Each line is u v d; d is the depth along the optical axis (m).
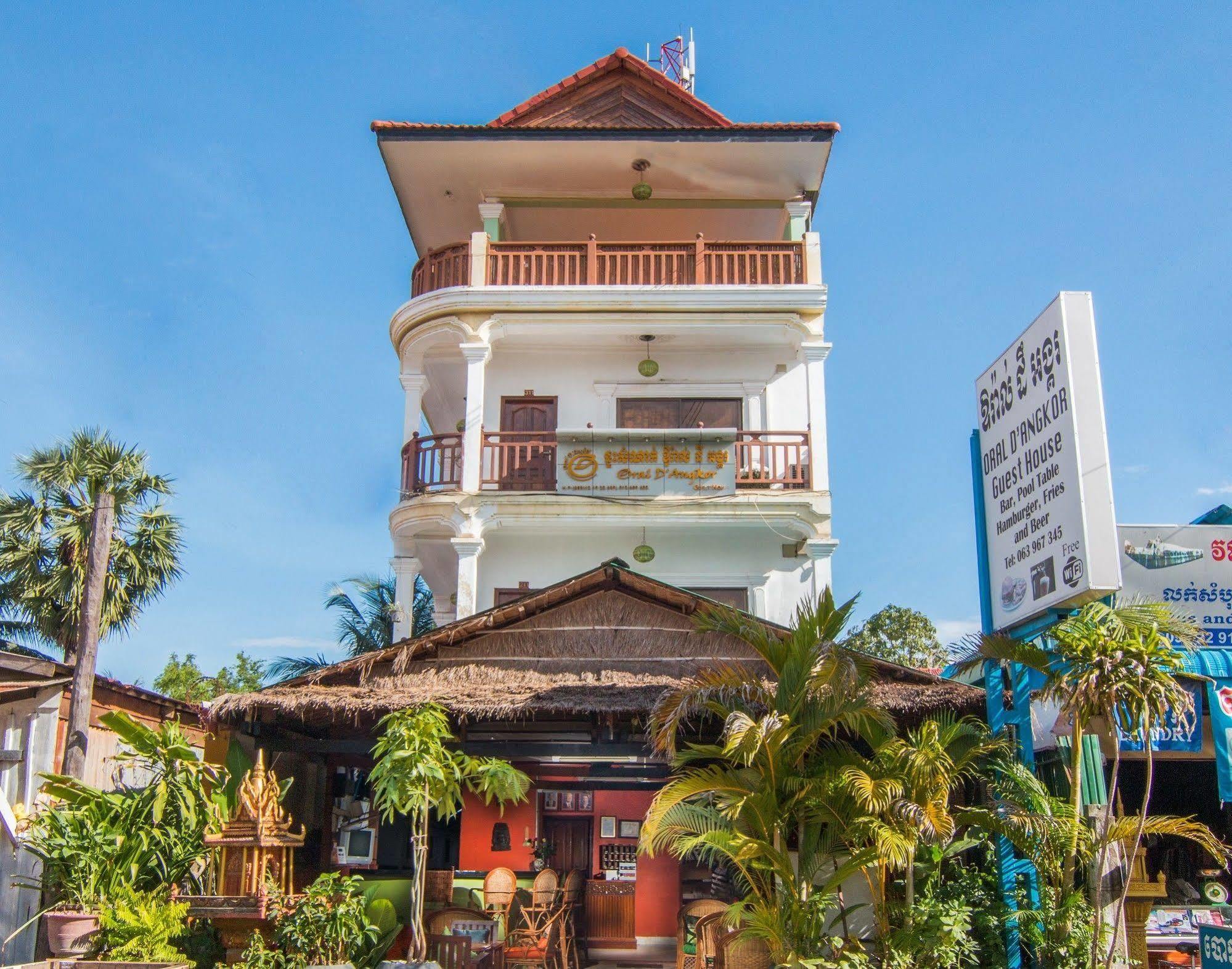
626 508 18.20
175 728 11.20
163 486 20.14
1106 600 9.85
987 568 11.46
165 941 9.47
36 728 12.79
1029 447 10.45
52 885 10.46
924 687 11.50
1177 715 9.00
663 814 9.82
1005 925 10.05
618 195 21.03
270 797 10.26
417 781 9.59
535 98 21.03
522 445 18.64
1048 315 10.09
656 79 21.03
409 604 19.05
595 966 13.25
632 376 20.06
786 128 19.42
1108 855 10.00
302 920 9.63
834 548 18.28
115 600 18.98
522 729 12.90
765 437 19.67
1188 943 11.43
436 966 9.46
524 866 14.88
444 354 20.38
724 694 10.50
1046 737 11.20
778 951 9.60
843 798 9.79
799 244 19.59
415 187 20.91
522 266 19.53
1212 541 12.94
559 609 13.12
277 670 25.27
